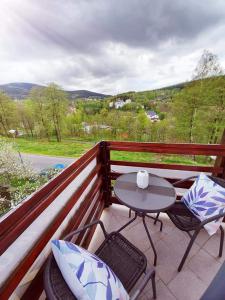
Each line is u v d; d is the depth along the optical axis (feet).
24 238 3.31
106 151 6.30
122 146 6.12
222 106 34.99
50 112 57.82
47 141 60.34
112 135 58.29
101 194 6.52
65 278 2.24
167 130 44.60
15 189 32.99
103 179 6.64
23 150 51.72
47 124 58.85
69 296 2.14
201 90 36.11
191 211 4.89
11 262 2.82
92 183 5.90
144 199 4.44
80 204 4.83
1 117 51.55
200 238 5.53
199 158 33.71
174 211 5.03
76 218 4.31
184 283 4.31
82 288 2.03
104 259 3.80
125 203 4.28
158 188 4.92
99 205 6.42
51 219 3.53
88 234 5.16
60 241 2.44
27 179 36.40
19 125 56.08
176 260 4.88
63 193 4.30
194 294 4.09
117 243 4.13
